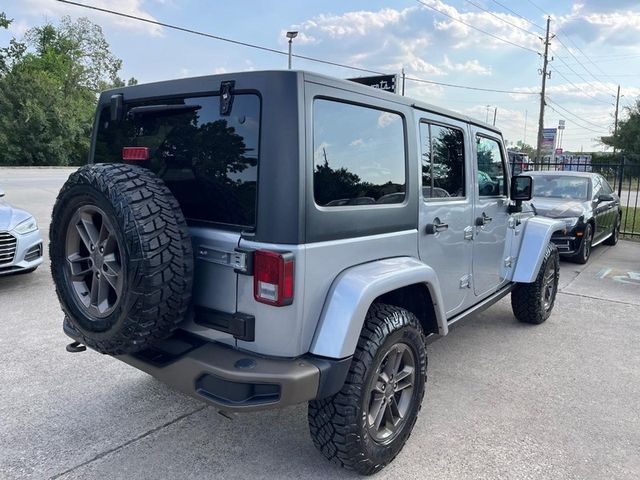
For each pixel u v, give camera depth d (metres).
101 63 58.75
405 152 2.96
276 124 2.22
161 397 3.53
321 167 2.36
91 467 2.73
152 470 2.72
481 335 5.03
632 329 5.26
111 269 2.34
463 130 3.62
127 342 2.32
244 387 2.21
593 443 3.07
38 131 41.56
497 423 3.29
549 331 5.17
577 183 9.66
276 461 2.82
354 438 2.48
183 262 2.29
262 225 2.24
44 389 3.62
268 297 2.22
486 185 4.11
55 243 2.62
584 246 8.59
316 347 2.36
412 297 3.13
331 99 2.42
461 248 3.69
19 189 18.20
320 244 2.34
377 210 2.70
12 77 41.19
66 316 2.70
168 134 2.65
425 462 2.84
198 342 2.50
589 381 3.97
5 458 2.79
